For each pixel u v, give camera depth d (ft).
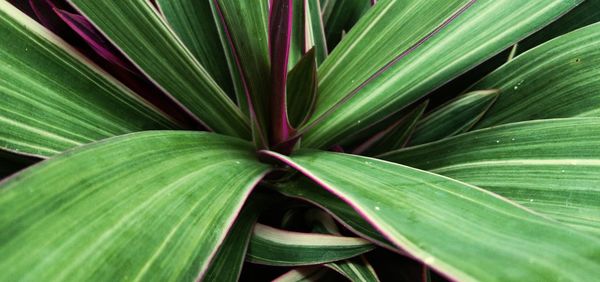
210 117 1.13
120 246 0.78
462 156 1.13
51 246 0.75
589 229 0.98
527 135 1.09
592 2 1.22
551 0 1.11
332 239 1.03
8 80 0.99
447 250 0.76
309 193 1.08
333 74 1.19
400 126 1.22
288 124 1.11
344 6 1.41
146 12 1.06
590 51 1.13
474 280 0.68
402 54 1.07
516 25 1.11
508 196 1.06
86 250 0.77
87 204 0.80
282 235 1.05
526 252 0.76
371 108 1.14
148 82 1.16
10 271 0.70
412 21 1.15
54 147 0.99
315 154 1.03
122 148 0.87
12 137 0.96
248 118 1.16
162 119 1.14
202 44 1.21
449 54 1.12
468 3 1.08
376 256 1.13
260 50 1.12
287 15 1.01
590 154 1.04
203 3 1.21
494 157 1.10
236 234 1.04
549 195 1.03
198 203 0.87
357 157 0.99
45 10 1.14
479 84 1.23
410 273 1.10
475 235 0.79
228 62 1.15
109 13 1.02
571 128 1.07
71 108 1.03
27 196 0.77
